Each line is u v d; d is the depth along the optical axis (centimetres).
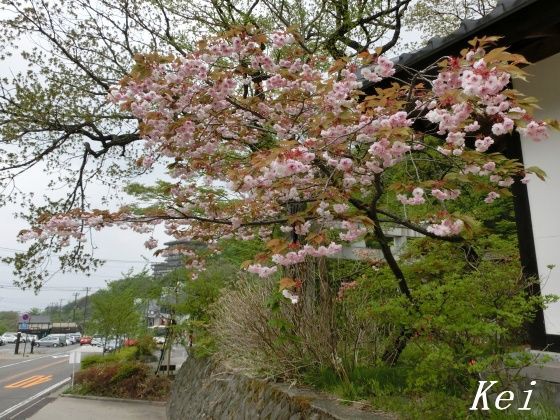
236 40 392
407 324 355
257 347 553
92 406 1119
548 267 375
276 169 290
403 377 410
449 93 262
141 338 1611
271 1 927
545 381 352
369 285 513
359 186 393
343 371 436
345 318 506
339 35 891
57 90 896
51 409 1083
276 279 584
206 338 854
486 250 505
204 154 466
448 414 315
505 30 378
